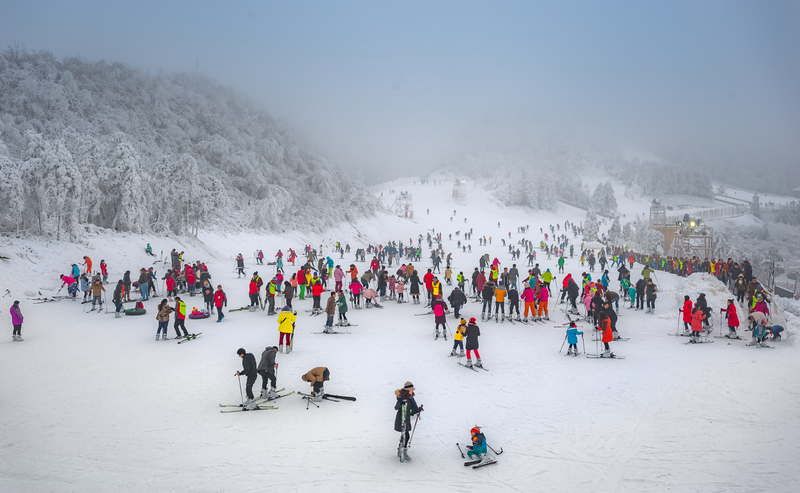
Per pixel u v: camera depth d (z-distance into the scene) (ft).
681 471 28.19
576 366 47.98
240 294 93.15
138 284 86.17
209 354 51.49
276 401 38.70
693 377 44.32
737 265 90.53
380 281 87.66
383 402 38.58
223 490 25.98
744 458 29.66
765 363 48.37
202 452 30.19
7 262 87.66
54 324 66.28
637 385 42.45
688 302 59.52
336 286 82.79
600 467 28.71
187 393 40.19
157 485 26.35
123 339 57.93
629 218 536.42
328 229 236.84
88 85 231.30
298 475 27.66
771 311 70.13
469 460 29.53
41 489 25.80
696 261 120.57
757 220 520.01
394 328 64.69
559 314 76.43
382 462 29.25
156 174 151.23
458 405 38.04
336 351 52.90
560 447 31.19
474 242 279.08
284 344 54.85
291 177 263.08
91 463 28.66
